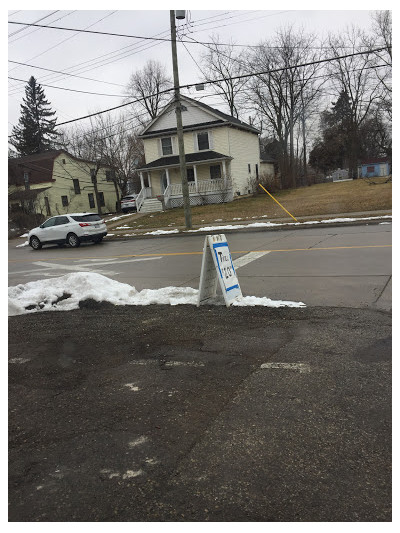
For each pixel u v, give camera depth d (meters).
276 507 2.25
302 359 4.16
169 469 2.64
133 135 49.75
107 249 17.14
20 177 44.56
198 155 31.86
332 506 2.23
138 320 6.14
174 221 24.72
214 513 2.25
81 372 4.40
